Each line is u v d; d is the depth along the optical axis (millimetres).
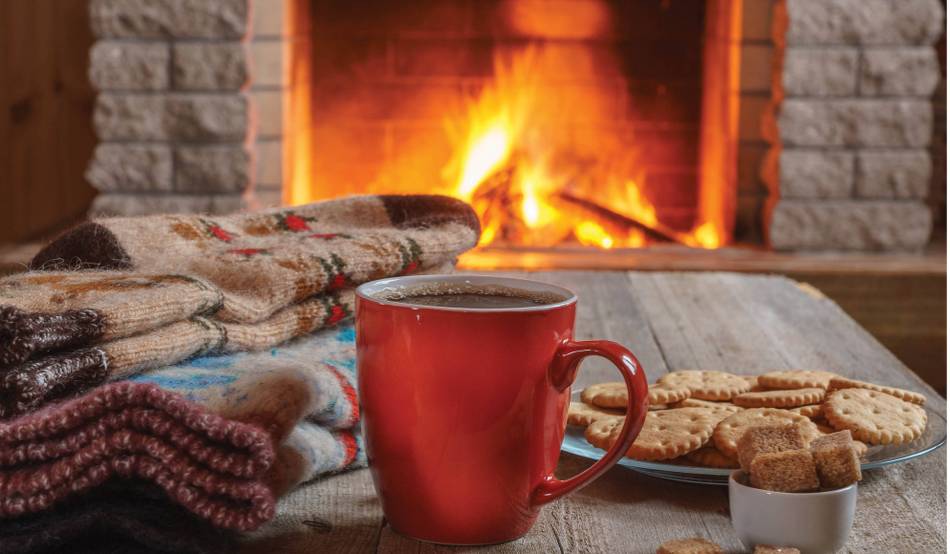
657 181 2979
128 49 2365
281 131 2494
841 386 744
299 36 2707
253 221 808
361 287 633
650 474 681
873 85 2420
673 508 657
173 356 643
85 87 2930
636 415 597
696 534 630
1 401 574
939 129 2863
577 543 620
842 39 2402
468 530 612
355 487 676
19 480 557
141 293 643
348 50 2930
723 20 2713
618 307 1097
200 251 750
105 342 618
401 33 2924
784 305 1116
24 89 2867
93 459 561
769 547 600
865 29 2395
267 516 558
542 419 608
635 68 2941
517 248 2580
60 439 565
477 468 603
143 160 2400
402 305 597
